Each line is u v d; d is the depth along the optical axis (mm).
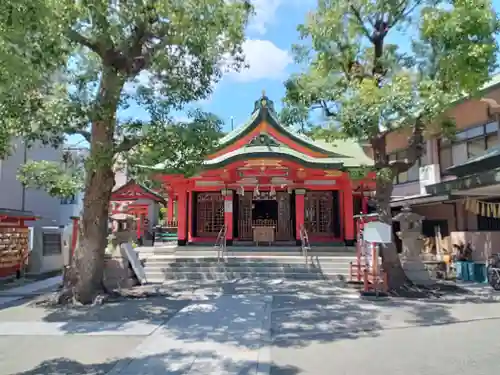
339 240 19375
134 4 9195
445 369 5742
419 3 11602
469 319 8781
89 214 10906
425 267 13578
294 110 12273
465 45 9789
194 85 10758
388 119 10859
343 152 20641
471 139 17594
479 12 9703
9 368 5809
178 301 10742
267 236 18750
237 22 10297
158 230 29000
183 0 8789
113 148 10242
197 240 19688
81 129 10531
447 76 10461
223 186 19312
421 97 10406
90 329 7949
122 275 12930
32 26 5453
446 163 19016
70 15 7863
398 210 22047
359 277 13141
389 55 12359
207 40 9852
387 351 6609
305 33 12562
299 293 11938
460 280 14812
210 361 6082
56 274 17203
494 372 5598
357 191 20438
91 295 10578
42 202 22734
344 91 11734
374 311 9578
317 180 19281
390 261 12297
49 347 6809
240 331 7785
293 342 7148
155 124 10445
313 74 12422
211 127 10672
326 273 14836
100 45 9859
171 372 5629
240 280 14375
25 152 20484
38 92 8828
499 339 7242
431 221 20359
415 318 8875
